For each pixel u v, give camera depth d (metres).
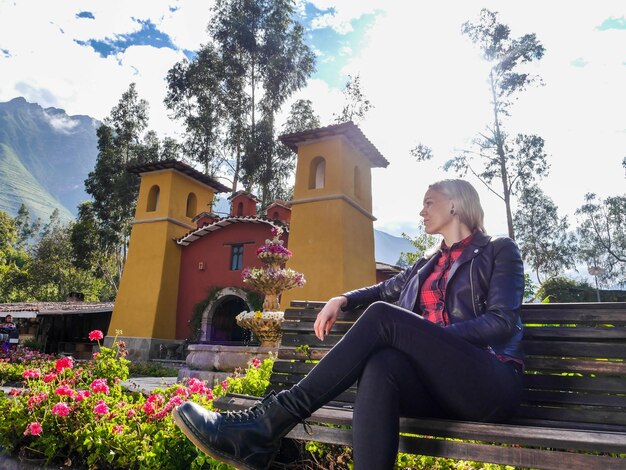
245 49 28.30
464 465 2.24
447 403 1.59
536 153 27.47
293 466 2.30
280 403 1.62
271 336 7.39
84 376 4.93
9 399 3.50
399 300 2.12
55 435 3.01
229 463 1.56
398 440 1.53
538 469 1.36
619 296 31.62
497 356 1.72
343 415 1.70
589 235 42.06
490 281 1.82
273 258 7.89
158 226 18.38
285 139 15.73
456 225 2.04
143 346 16.67
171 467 2.55
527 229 42.22
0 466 2.94
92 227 31.22
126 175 30.88
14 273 47.88
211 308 17.06
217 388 3.65
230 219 17.25
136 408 3.23
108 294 49.84
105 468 2.76
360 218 15.57
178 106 28.55
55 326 24.19
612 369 1.84
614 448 1.24
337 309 2.20
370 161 17.00
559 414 1.81
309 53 28.95
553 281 33.03
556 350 1.95
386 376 1.56
